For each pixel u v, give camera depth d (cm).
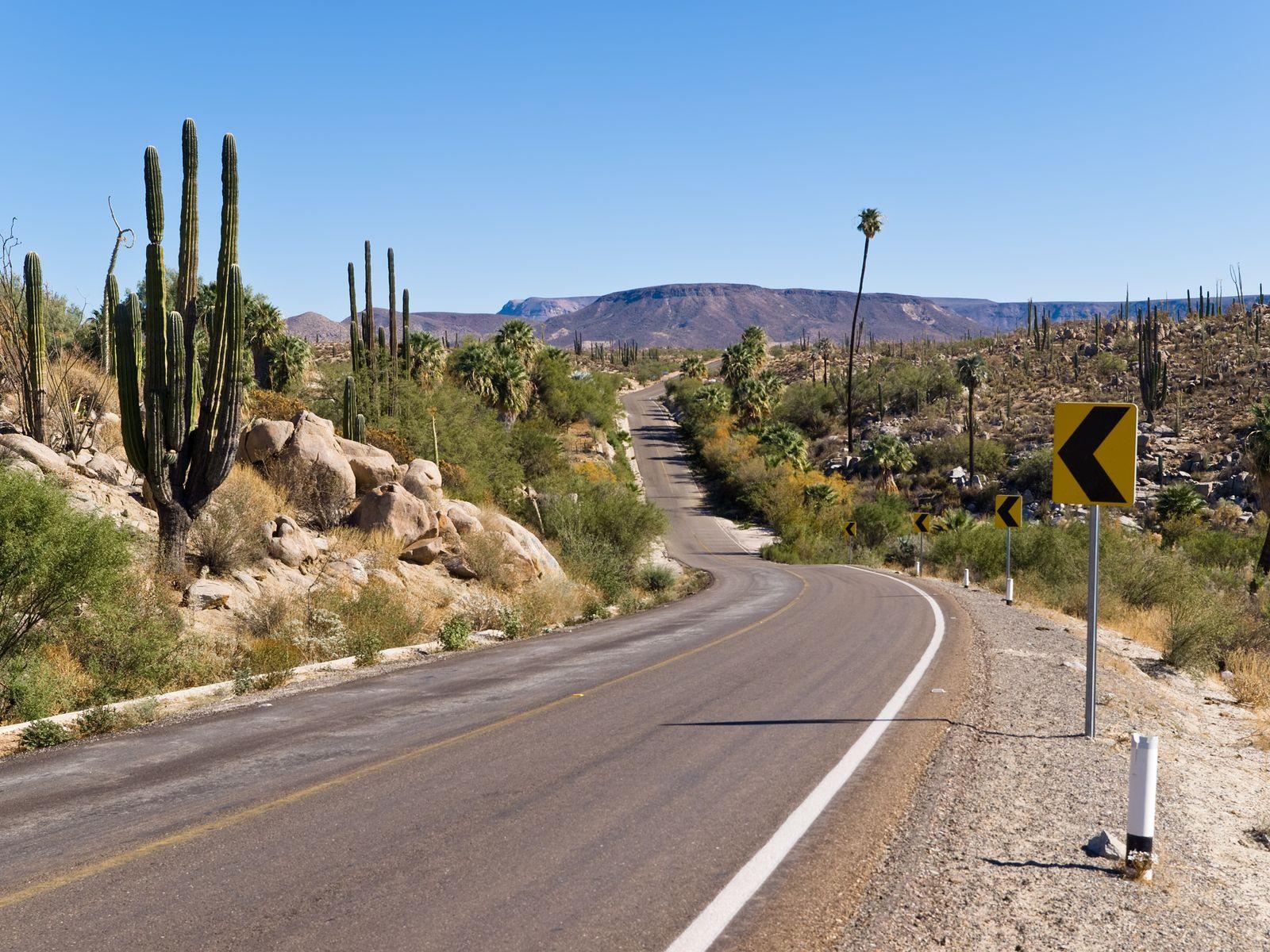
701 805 669
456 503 2505
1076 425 897
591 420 9612
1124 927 484
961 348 16438
